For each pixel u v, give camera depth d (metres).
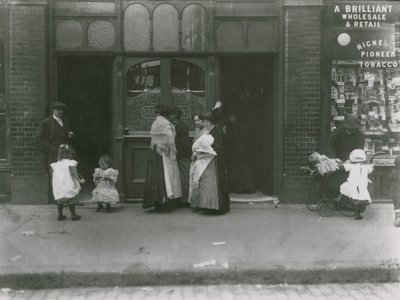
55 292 5.20
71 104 9.52
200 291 5.21
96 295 5.10
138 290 5.24
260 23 8.66
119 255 5.88
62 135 8.19
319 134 8.61
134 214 7.99
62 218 7.63
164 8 8.63
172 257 5.80
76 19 8.59
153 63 8.74
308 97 8.58
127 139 8.66
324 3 8.61
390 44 8.71
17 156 8.55
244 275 5.42
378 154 8.29
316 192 8.63
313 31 8.52
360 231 6.93
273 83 8.83
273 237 6.64
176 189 8.09
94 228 7.12
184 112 8.82
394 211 7.81
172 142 8.05
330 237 6.63
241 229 7.05
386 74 8.77
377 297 5.02
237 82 9.52
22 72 8.48
